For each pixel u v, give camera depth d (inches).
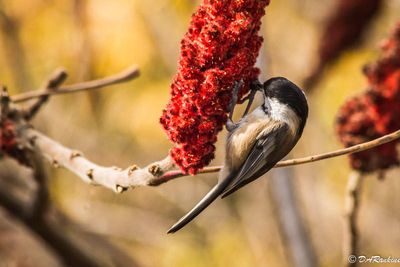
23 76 463.2
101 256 464.4
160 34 501.0
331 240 578.9
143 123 541.0
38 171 335.0
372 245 583.5
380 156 316.8
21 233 444.5
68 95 530.3
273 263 582.6
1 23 464.1
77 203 528.7
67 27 491.2
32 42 491.2
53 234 374.9
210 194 246.8
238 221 608.4
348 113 320.8
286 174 398.9
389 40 324.5
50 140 267.1
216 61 209.5
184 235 608.4
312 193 577.3
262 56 376.8
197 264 588.4
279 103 262.8
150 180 213.3
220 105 211.0
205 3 211.8
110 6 473.7
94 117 548.7
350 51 450.6
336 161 574.9
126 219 592.1
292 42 559.8
